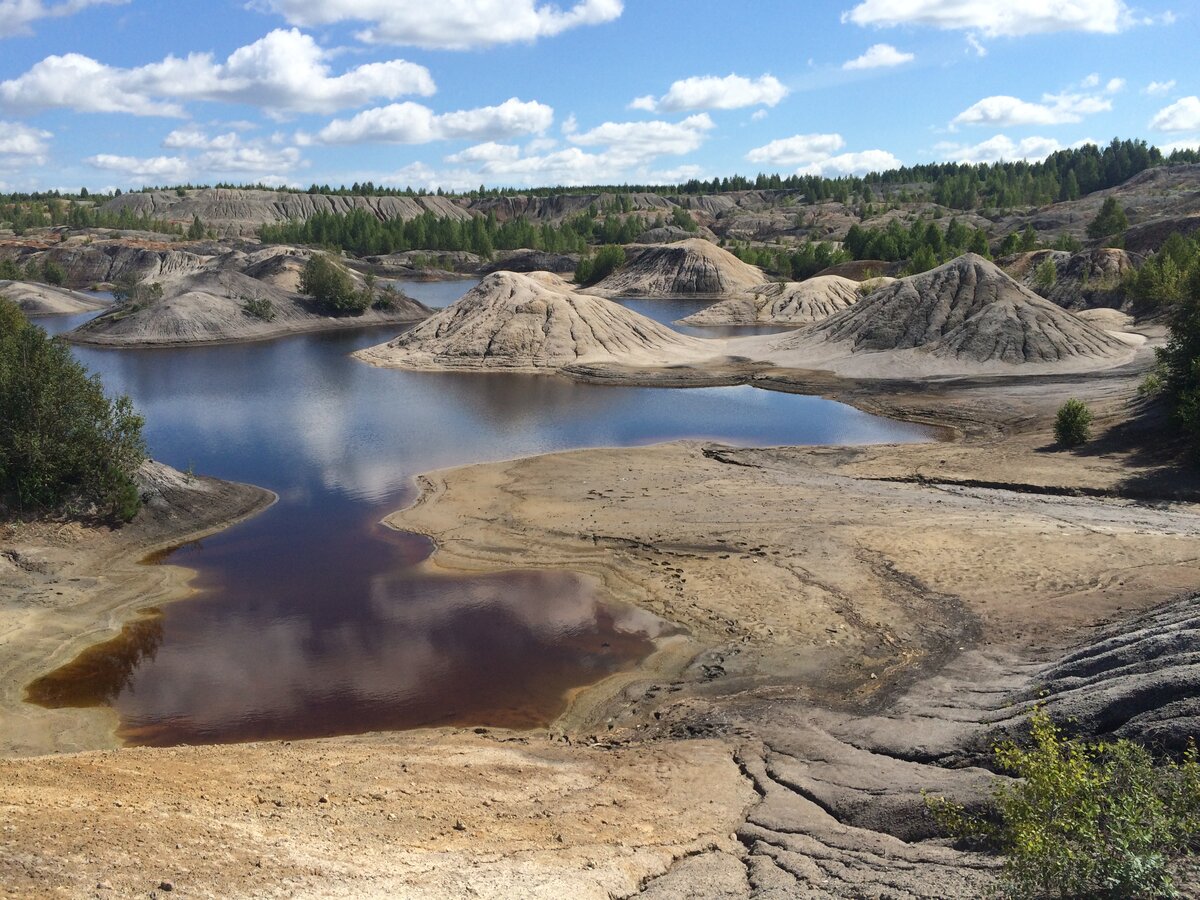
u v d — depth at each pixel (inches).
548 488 1718.8
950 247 6496.1
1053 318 3243.1
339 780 692.7
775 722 871.1
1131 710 695.1
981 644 1008.9
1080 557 1224.8
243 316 4554.6
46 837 485.7
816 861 590.2
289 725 934.4
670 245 7372.1
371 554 1416.1
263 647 1112.2
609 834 634.2
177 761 726.5
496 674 1040.2
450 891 510.0
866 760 754.8
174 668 1057.5
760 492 1657.2
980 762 722.2
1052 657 923.4
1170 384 1862.7
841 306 5285.4
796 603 1169.4
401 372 3361.2
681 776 759.1
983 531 1360.7
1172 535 1298.0
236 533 1525.6
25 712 951.6
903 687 923.4
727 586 1235.2
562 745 868.0
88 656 1087.0
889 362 3154.5
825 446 2096.5
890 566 1254.3
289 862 518.3
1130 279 4434.1
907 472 1808.6
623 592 1245.7
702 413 2578.7
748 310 5280.5
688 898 537.0
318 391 2930.6
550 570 1330.0
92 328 4306.1
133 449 1535.4
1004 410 2399.1
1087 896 465.7
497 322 3700.8
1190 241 4530.0
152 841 508.7
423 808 645.9
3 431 1407.5
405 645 1112.8
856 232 7062.0
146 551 1434.5
